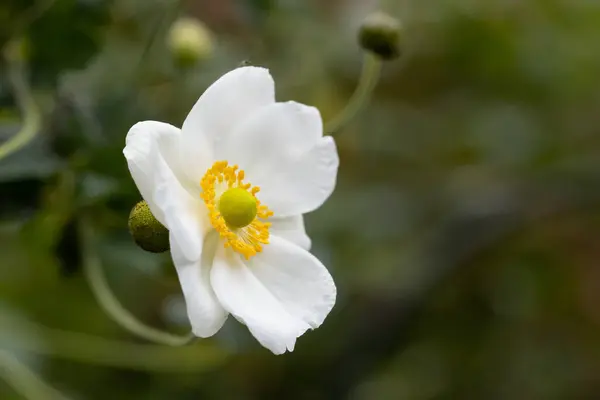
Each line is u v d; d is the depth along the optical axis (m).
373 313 0.59
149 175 0.36
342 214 0.62
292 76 0.57
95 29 0.45
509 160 0.68
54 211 0.45
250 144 0.39
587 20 0.69
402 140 0.69
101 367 0.55
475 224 0.63
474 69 0.70
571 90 0.70
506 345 0.73
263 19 0.51
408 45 0.68
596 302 0.77
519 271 0.73
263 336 0.37
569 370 0.75
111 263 0.47
